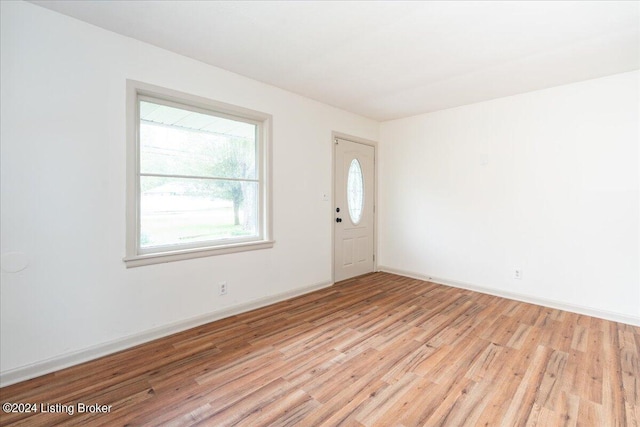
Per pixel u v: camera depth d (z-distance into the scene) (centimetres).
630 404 171
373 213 482
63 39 206
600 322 288
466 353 228
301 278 371
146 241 255
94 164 220
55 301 205
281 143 343
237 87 301
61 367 207
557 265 326
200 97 274
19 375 192
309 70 293
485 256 378
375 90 342
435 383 191
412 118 448
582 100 308
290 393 181
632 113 283
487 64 276
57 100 204
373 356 224
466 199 393
